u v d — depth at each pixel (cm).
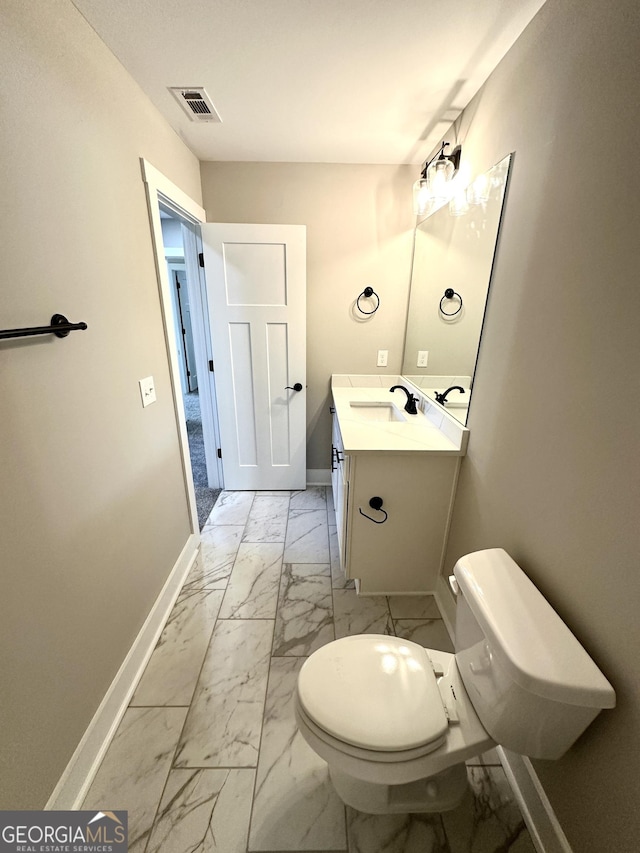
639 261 68
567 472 88
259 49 118
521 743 82
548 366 96
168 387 171
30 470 87
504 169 117
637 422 68
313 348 256
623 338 72
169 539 173
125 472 132
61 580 98
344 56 122
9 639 81
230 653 148
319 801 103
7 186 79
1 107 77
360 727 85
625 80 70
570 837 85
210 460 279
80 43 103
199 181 215
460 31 109
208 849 94
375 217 228
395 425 181
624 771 71
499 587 93
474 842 96
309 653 148
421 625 163
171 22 106
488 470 130
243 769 110
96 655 113
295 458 273
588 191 81
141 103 141
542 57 98
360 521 165
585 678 72
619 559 73
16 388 82
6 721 80
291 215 227
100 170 114
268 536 225
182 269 503
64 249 98
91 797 104
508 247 116
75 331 103
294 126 170
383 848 95
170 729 121
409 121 164
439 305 182
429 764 84
